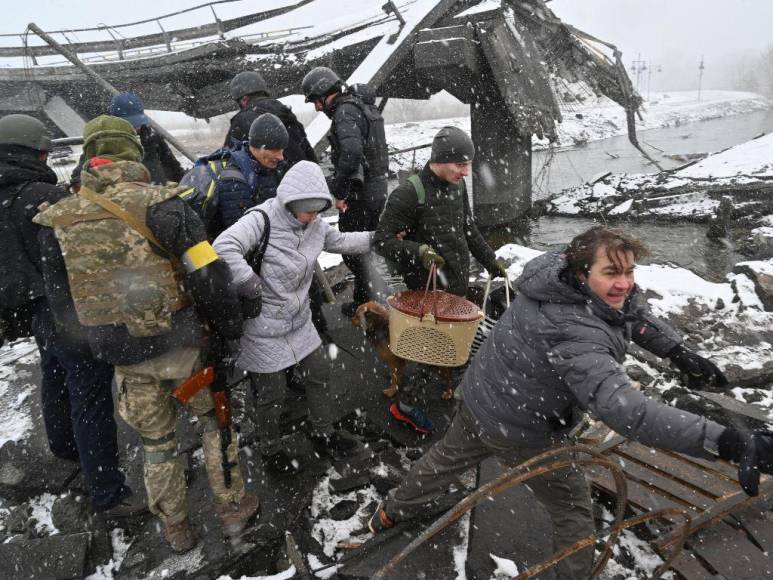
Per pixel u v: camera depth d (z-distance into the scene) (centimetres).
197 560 254
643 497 270
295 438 332
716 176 1267
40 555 262
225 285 227
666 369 408
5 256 258
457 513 142
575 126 3650
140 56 1656
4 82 1609
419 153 2605
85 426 264
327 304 539
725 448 148
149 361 229
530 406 189
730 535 246
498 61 1060
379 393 378
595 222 1155
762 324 459
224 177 324
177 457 254
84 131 227
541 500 214
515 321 188
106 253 212
